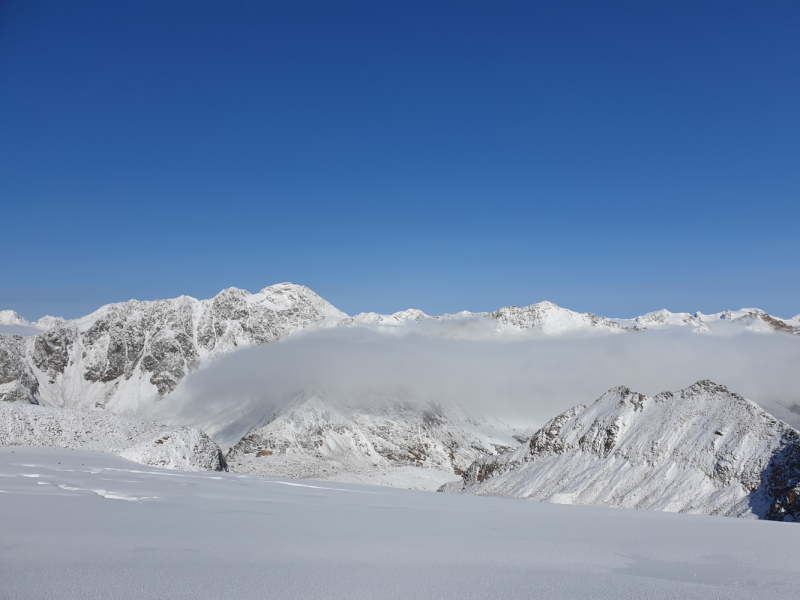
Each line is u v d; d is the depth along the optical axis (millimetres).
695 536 54375
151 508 59281
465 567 35906
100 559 34094
